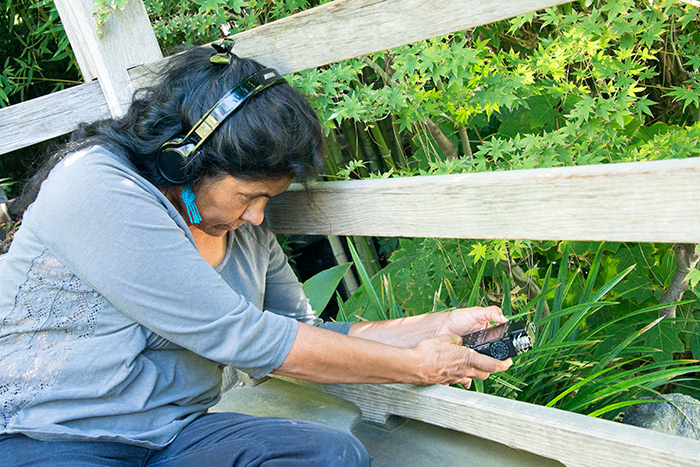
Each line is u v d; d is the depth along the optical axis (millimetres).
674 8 1365
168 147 995
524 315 1482
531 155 1396
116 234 949
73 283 979
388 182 1207
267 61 1239
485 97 1471
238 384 1776
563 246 1897
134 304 969
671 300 1751
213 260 1193
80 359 974
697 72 1773
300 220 1373
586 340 1432
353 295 2016
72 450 946
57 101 1440
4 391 969
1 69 2861
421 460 1267
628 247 1928
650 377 1312
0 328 1002
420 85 1466
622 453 1038
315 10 1143
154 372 1030
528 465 1194
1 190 2285
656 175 899
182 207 1092
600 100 1402
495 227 1091
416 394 1300
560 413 1133
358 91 1395
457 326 1344
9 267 1008
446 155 1765
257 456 969
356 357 1086
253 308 1028
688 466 967
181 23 1551
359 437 1371
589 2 1263
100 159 988
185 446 1026
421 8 1034
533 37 1880
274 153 976
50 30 2363
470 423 1230
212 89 994
